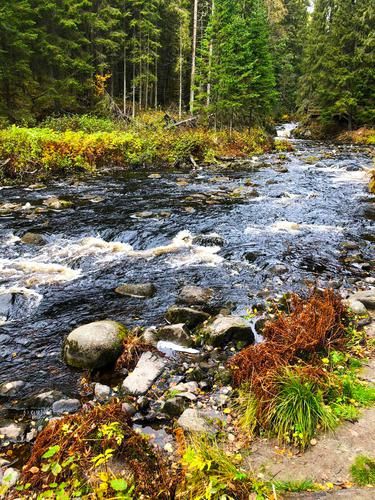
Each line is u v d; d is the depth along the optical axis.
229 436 4.03
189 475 3.29
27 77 26.06
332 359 5.05
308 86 44.62
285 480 3.36
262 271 8.83
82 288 8.02
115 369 5.50
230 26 28.61
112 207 13.62
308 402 4.02
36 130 20.61
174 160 22.50
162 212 12.95
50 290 7.89
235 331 5.94
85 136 21.25
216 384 5.01
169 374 5.25
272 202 14.58
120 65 43.16
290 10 61.84
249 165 22.55
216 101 31.58
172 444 4.00
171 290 7.96
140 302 7.46
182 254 9.87
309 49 44.84
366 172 20.27
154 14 34.84
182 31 40.59
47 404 4.70
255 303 7.34
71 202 13.77
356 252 9.90
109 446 3.46
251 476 3.41
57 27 29.47
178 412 4.49
